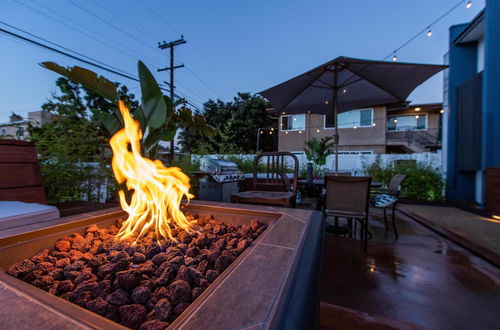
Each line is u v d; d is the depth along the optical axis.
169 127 1.79
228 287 0.47
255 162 2.67
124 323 0.46
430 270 1.85
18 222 1.03
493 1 3.81
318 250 0.69
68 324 0.35
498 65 3.82
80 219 0.99
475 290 1.56
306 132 12.52
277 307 0.40
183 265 0.69
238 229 1.13
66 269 0.66
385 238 2.67
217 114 15.15
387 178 6.01
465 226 3.09
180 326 0.36
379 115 11.44
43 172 1.96
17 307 0.39
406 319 1.27
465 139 4.84
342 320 1.04
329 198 2.43
